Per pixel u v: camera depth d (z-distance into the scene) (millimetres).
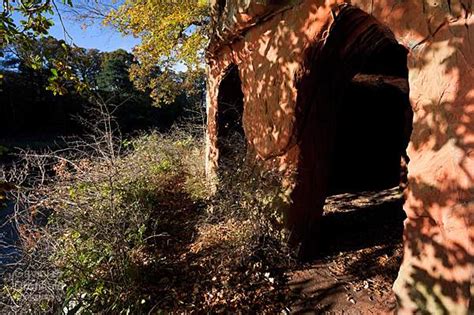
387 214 5961
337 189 7801
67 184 4344
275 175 4328
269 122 4309
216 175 6367
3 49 2570
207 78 7258
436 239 2254
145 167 6992
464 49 2033
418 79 2318
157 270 4008
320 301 3504
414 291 2395
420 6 2273
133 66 12836
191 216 5734
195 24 10742
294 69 3734
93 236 3885
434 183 2229
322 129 4227
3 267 3246
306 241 4375
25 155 4027
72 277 3336
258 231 4289
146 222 4902
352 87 8352
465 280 2059
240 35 4930
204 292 3607
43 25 2561
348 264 4223
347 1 2941
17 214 3473
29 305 2799
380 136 8938
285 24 3850
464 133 2041
